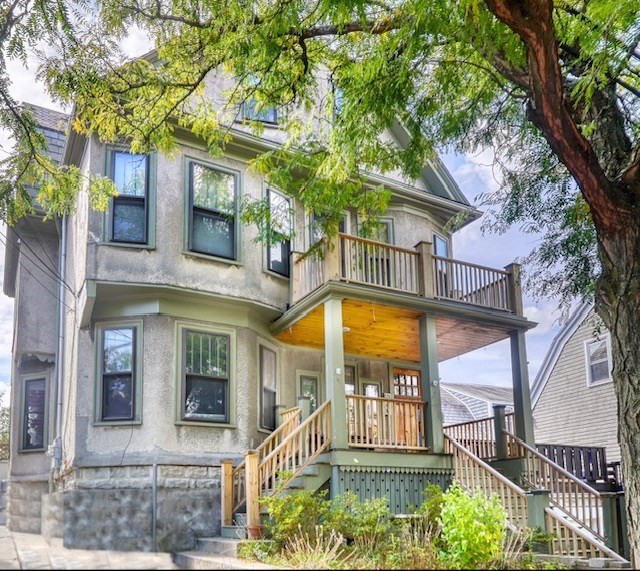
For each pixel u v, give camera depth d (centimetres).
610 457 1842
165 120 1073
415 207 1653
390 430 1178
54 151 1541
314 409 1480
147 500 660
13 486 788
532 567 788
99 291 1177
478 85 1093
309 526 898
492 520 795
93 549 588
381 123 996
